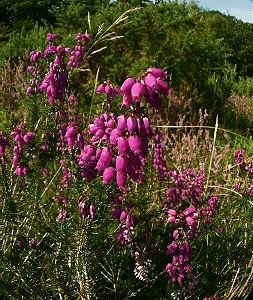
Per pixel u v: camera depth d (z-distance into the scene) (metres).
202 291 2.80
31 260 2.67
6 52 9.22
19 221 2.67
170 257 3.09
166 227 3.26
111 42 8.51
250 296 2.91
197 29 9.22
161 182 3.30
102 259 2.79
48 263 2.53
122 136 1.47
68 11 9.21
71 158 2.31
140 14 8.69
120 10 8.92
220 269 3.03
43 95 3.57
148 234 3.01
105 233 2.85
